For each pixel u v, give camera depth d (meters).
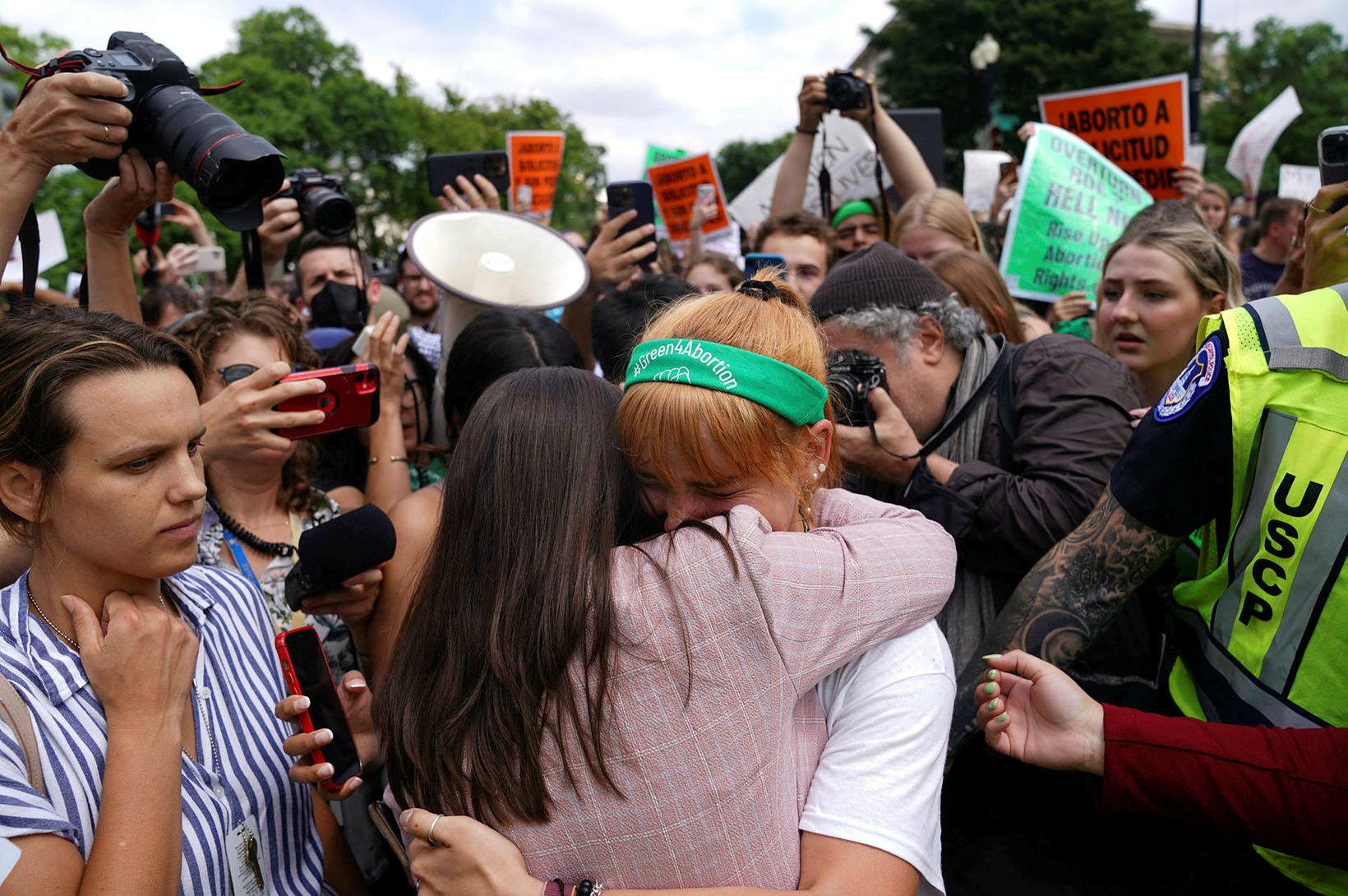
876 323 2.05
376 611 1.90
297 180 3.32
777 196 4.52
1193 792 1.30
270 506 2.22
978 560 1.99
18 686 1.17
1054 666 1.52
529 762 1.11
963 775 1.77
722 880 1.10
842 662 1.15
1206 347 1.41
